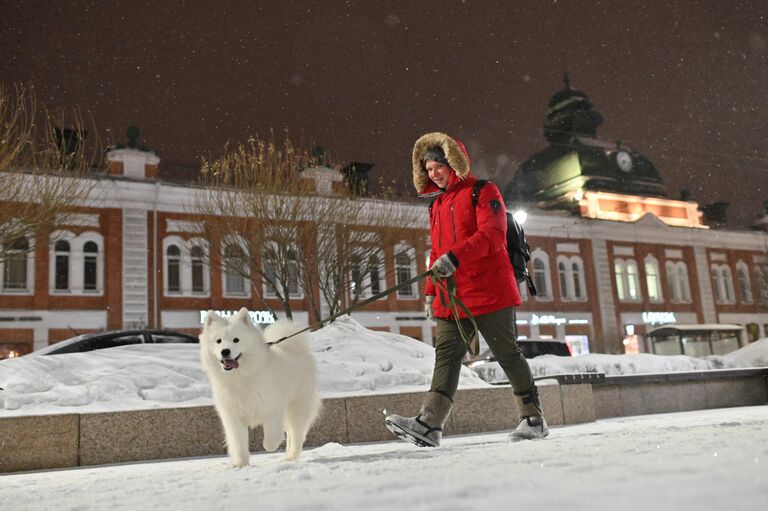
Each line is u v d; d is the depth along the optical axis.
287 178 22.52
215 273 30.03
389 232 24.06
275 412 4.61
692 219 47.12
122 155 29.84
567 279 39.84
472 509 1.65
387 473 2.69
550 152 48.88
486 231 4.90
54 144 18.16
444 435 8.62
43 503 2.62
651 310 42.03
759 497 1.53
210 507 2.06
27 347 26.59
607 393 12.62
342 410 8.04
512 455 3.04
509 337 5.13
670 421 8.33
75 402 7.52
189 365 8.68
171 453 7.25
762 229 49.97
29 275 26.98
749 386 14.70
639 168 47.72
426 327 34.03
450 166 5.34
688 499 1.57
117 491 2.93
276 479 2.84
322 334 10.41
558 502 1.66
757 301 46.19
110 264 28.12
